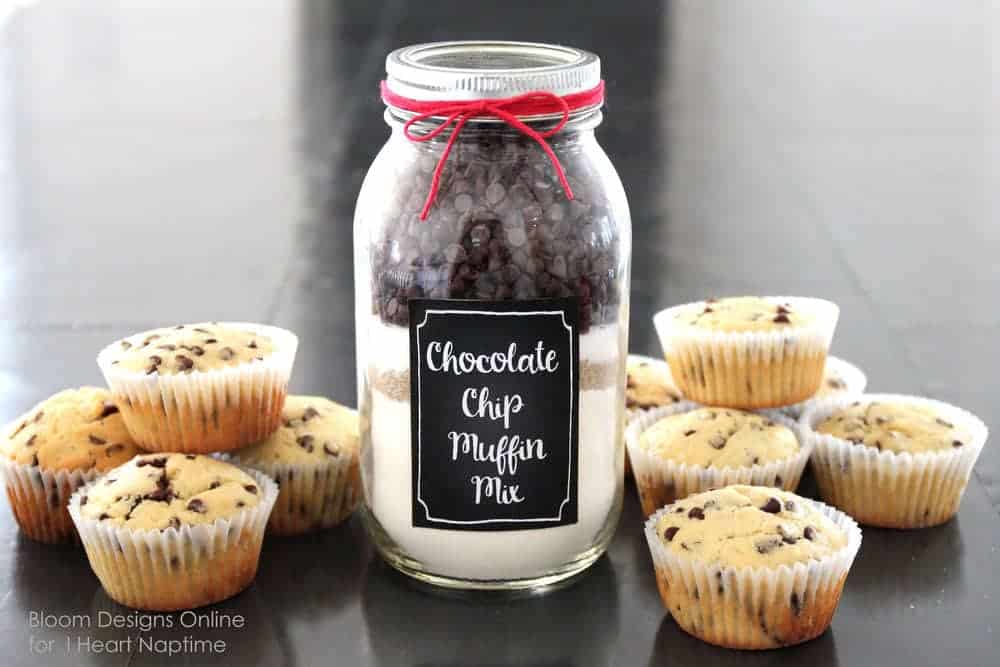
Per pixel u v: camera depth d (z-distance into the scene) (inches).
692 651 29.7
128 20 94.9
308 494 32.6
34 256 51.6
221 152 66.6
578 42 89.2
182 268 50.0
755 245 53.4
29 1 98.6
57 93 77.4
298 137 69.0
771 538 29.5
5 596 31.1
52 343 43.2
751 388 34.1
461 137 29.3
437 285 29.4
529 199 29.4
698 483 32.5
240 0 101.0
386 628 30.2
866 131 71.0
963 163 65.3
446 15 94.8
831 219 56.9
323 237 53.8
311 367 40.9
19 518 32.8
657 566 30.2
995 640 30.0
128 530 30.0
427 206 29.4
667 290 47.9
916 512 33.0
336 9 97.3
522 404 29.8
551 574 30.8
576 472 30.3
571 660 29.5
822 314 35.0
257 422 32.3
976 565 32.1
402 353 30.0
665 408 34.7
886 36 92.0
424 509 30.3
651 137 70.0
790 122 73.0
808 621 29.7
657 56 86.7
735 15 98.1
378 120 71.7
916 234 54.8
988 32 92.7
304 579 31.6
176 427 31.8
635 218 57.2
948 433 33.0
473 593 31.0
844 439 33.1
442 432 30.0
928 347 43.2
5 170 63.6
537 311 29.5
